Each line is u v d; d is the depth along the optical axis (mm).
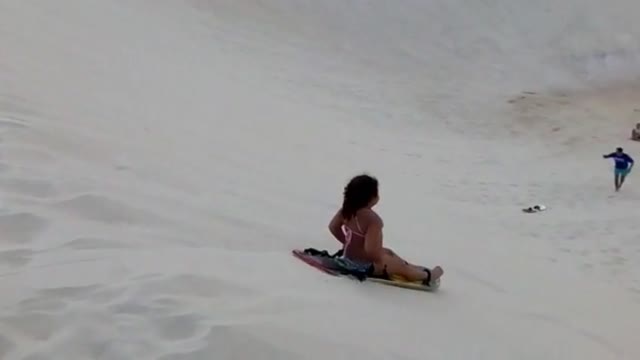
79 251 6070
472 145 23594
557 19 38219
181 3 36406
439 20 37750
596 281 11766
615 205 17516
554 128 26375
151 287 5363
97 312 4914
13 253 5852
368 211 6770
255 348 4777
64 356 4477
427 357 5309
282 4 37812
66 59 21906
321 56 33094
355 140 21844
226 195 9984
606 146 24172
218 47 31516
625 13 38688
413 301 6473
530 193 18281
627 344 7488
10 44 21547
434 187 18047
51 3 30625
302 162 16734
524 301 8367
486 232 14156
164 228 7223
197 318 4965
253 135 18609
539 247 13828
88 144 10148
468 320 6402
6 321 4730
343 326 5391
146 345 4633
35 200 7035
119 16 32031
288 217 9578
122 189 8125
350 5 38219
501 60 34875
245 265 6375
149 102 18953
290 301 5617
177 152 12539
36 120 10648
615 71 34281
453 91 30734
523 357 5898
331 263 6730
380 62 33500
